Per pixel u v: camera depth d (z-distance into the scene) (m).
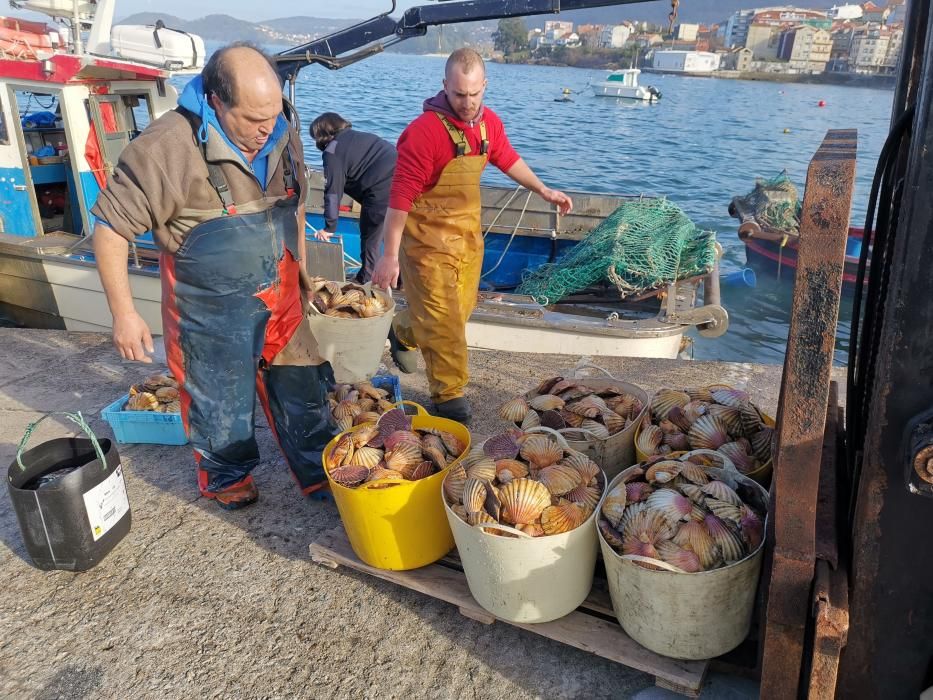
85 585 2.78
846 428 2.25
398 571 2.60
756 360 9.40
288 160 2.68
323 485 3.15
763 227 11.09
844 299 10.10
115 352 5.16
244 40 2.41
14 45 7.26
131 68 6.66
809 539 1.60
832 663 1.57
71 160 6.66
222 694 2.27
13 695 2.29
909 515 1.52
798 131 39.69
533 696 2.21
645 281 5.80
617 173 24.78
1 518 3.24
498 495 2.26
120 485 2.95
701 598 1.99
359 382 3.78
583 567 2.27
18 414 4.23
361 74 89.88
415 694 2.23
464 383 3.81
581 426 2.82
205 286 2.63
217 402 2.88
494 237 7.71
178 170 2.40
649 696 2.17
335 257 5.07
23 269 6.82
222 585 2.74
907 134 1.90
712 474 2.30
